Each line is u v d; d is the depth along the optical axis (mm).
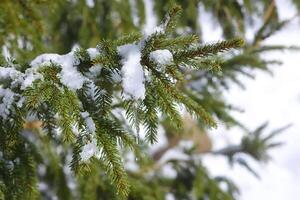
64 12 4848
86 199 3365
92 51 2041
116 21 4914
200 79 4789
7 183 2438
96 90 2055
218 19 5379
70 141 1928
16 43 3391
